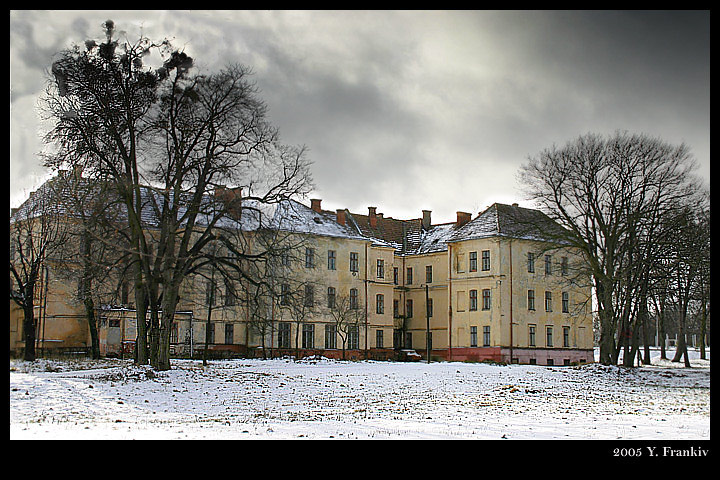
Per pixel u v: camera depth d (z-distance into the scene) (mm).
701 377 52812
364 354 70438
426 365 53875
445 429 24297
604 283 55938
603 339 57219
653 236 54406
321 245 68875
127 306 54281
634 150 54875
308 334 67312
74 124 36875
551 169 56531
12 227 46594
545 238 59219
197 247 41125
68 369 38781
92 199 38562
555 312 72875
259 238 42562
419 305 76938
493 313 68812
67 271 46031
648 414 32781
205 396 33062
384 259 74500
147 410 28000
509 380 46062
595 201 55938
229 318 62750
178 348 58156
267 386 37656
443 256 75375
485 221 72312
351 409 30703
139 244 39938
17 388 31000
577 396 41000
